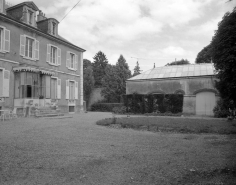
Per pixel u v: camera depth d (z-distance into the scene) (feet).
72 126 32.78
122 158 16.14
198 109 68.59
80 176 12.57
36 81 52.75
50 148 18.83
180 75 73.56
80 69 76.59
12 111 46.80
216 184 11.42
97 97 109.09
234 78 36.06
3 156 16.08
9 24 48.91
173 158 16.21
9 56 48.93
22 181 11.80
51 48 63.05
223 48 35.96
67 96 68.95
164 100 64.54
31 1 57.77
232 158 16.12
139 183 11.66
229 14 34.86
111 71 102.42
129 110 66.95
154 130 30.14
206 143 21.70
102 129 30.48
